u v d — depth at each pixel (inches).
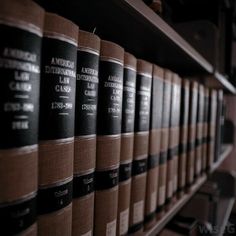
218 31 52.6
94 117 17.2
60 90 13.8
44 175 13.6
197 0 52.2
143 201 25.3
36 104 12.1
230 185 80.3
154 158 26.7
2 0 10.6
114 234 20.5
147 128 24.7
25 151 11.7
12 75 10.9
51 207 14.0
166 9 46.1
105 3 18.7
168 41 26.5
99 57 18.0
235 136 90.8
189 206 48.3
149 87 24.4
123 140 21.3
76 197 16.5
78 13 21.4
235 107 92.6
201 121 43.9
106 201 19.4
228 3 60.9
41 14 12.3
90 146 17.0
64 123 14.2
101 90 18.3
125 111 21.2
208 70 41.9
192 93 38.0
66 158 14.5
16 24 11.0
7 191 11.2
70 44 14.2
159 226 26.6
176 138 33.5
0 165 10.9
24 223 11.9
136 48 30.7
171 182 32.6
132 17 20.8
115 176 19.9
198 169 44.2
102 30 25.5
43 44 13.1
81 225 16.9
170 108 30.8
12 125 11.1
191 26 49.1
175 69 41.9
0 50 10.6
